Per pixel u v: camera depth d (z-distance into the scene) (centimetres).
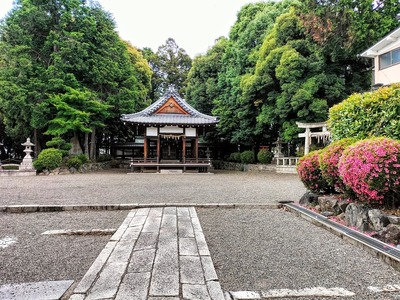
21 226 360
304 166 453
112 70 1523
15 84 1207
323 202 407
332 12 1088
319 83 1134
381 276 214
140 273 210
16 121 1384
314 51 1180
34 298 177
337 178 375
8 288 192
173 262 231
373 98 380
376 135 374
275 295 184
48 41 1320
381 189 290
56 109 1346
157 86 2958
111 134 2097
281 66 1200
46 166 1258
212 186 801
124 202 504
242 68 1596
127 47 1981
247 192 659
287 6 1538
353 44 1103
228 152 2186
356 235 296
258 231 336
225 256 254
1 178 1065
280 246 283
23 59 1220
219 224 368
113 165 2127
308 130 1177
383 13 1115
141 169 1504
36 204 471
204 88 1975
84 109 1383
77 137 1605
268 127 1608
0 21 1323
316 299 180
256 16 1636
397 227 267
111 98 1521
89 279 200
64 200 526
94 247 281
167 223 361
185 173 1431
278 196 589
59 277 211
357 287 197
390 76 960
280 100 1234
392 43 947
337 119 463
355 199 358
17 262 241
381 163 285
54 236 318
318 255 258
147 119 1467
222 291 187
